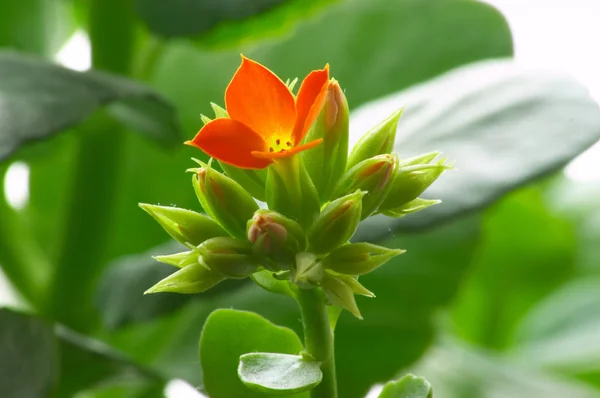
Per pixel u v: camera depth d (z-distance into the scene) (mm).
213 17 288
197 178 216
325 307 216
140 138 346
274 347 224
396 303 325
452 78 280
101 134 305
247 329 224
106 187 308
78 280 306
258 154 202
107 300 272
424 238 334
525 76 270
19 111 256
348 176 214
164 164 348
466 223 337
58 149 330
